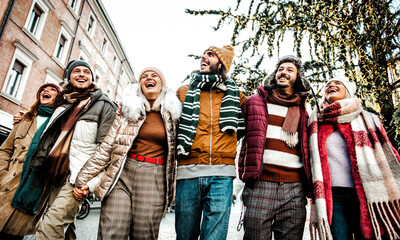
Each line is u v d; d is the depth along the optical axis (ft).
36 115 9.38
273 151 7.31
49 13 44.57
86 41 57.26
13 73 38.32
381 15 14.28
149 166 6.75
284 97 7.98
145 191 6.59
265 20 14.74
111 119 8.18
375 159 7.20
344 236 7.05
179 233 6.70
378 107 13.33
